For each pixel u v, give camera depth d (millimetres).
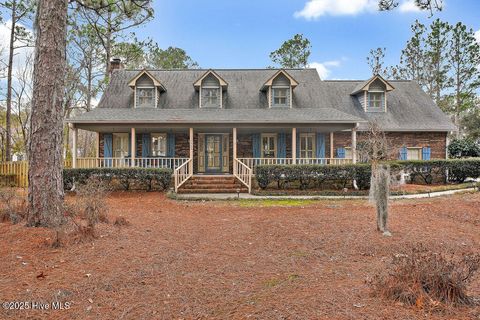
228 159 17125
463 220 7891
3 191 7828
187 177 14234
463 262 3779
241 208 9672
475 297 3439
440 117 18297
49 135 6391
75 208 7137
